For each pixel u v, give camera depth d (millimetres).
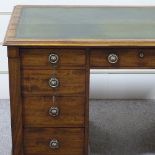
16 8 2490
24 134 2148
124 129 2723
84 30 2115
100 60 2021
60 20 2275
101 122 2805
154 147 2539
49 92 2076
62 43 1951
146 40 1978
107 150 2502
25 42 1949
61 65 2023
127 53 2012
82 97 2092
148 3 2934
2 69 3041
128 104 3053
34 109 2104
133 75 3062
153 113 2928
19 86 2047
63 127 2145
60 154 2199
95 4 2928
